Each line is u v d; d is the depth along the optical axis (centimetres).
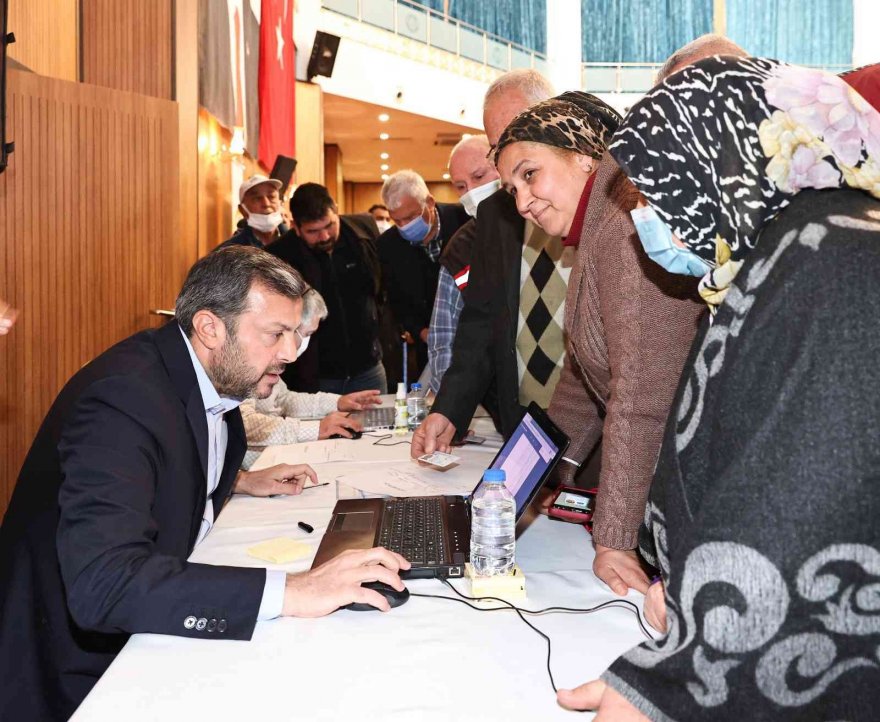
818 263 70
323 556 127
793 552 67
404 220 389
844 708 69
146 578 105
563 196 136
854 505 66
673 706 70
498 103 213
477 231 224
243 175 598
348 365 388
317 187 367
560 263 205
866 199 75
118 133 355
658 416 120
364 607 110
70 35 394
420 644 100
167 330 141
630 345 121
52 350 339
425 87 984
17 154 329
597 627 104
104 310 353
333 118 998
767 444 69
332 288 381
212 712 84
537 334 210
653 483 92
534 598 114
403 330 412
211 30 448
